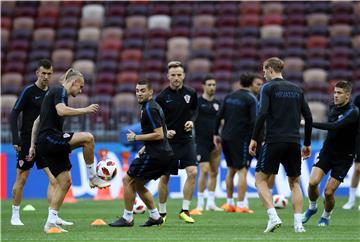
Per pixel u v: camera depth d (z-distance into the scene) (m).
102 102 82.62
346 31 108.25
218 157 53.75
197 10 113.31
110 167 36.81
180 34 109.62
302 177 69.06
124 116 76.12
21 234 35.75
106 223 41.44
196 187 69.81
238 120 51.25
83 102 81.56
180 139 43.22
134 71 103.44
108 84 99.94
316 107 83.19
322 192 69.06
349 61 104.00
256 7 112.75
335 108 39.84
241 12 112.44
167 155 37.72
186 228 38.62
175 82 42.84
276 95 35.09
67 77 35.44
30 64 105.31
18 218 42.38
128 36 109.75
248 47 106.81
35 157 41.53
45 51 107.81
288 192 68.50
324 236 34.50
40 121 35.44
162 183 42.78
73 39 109.81
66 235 34.94
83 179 69.19
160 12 113.38
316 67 103.19
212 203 54.09
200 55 104.81
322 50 105.25
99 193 68.88
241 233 35.94
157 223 39.62
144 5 114.38
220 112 51.53
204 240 32.62
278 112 35.06
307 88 96.50
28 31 110.12
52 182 42.47
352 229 38.44
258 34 108.88
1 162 68.62
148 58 105.62
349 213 50.94
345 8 111.56
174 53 105.19
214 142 51.81
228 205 52.34
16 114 41.16
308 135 36.03
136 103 84.62
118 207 57.16
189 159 43.25
